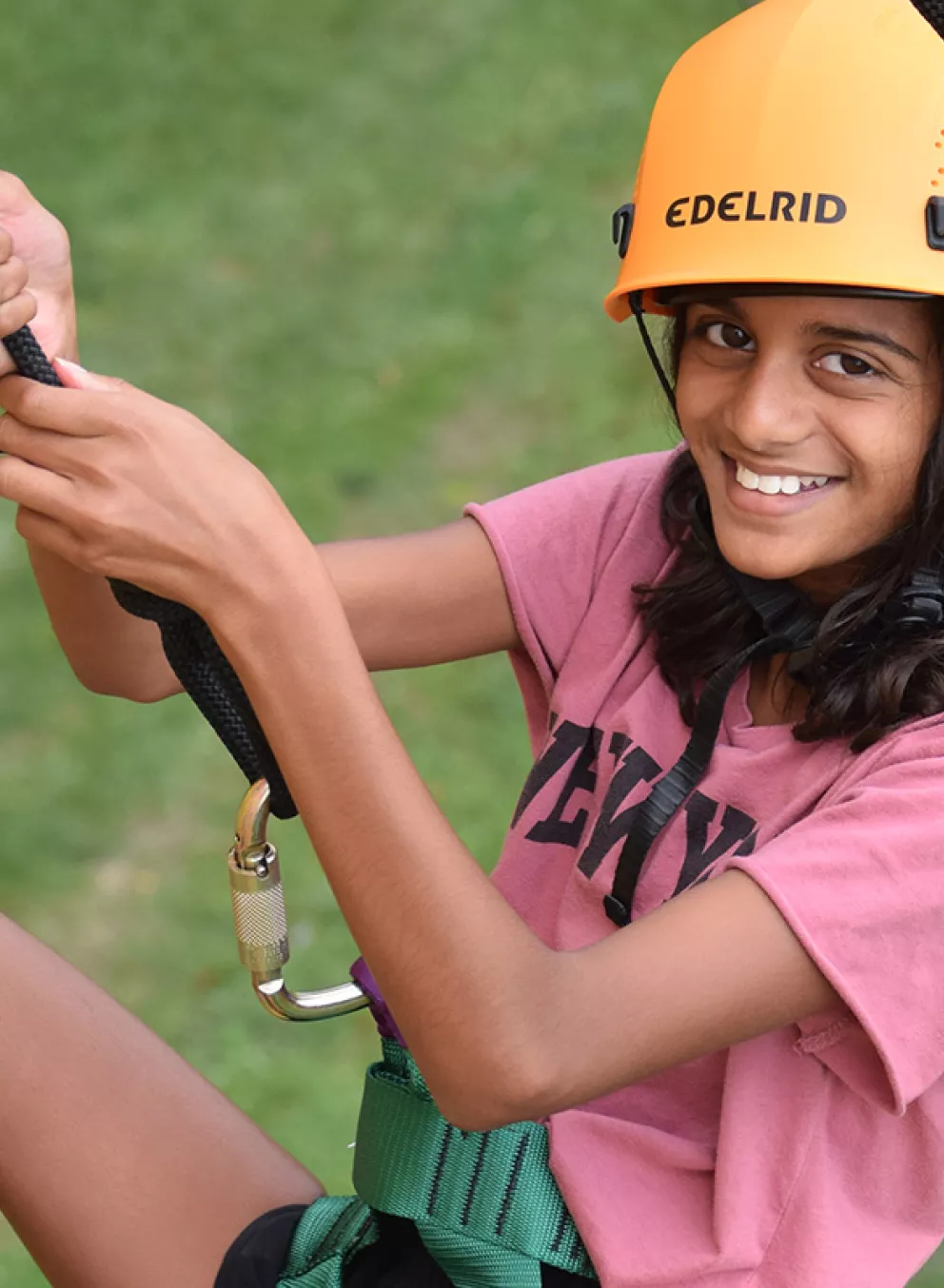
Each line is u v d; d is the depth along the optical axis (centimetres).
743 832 193
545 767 210
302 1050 378
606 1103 198
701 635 203
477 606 222
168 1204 199
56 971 207
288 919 407
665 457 226
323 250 671
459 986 166
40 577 213
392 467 562
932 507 183
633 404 588
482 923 166
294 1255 197
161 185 712
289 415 586
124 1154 200
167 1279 197
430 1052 170
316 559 162
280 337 625
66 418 156
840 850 174
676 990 171
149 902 418
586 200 695
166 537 157
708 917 173
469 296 643
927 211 178
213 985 395
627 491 223
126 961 401
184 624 171
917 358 181
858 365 182
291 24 806
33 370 158
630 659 211
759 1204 185
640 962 171
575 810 209
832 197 180
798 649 194
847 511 187
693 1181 191
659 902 195
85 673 224
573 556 221
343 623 163
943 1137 185
